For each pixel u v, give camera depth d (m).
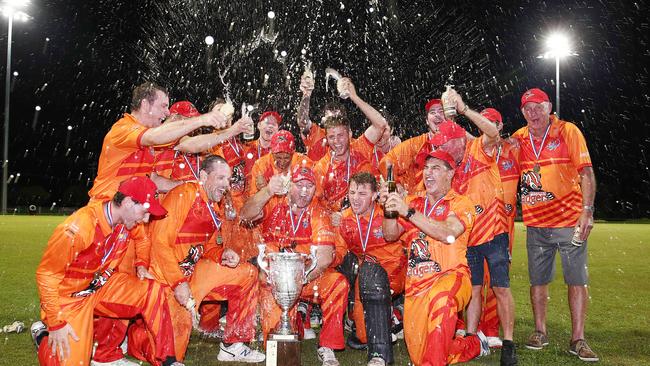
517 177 5.81
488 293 5.67
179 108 5.73
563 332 6.08
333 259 5.01
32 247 12.91
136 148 4.64
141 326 4.56
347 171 6.03
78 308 4.08
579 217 5.44
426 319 4.41
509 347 4.81
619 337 5.81
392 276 5.18
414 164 6.01
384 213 4.58
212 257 4.97
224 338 4.96
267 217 5.23
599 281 9.36
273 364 4.32
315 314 6.57
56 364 3.99
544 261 5.59
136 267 4.62
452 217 4.49
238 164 6.23
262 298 5.07
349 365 4.84
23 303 6.93
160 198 5.17
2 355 4.82
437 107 5.81
